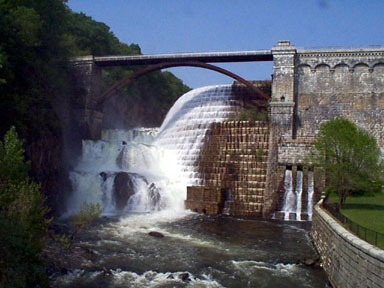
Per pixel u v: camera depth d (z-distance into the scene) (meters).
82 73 61.81
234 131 52.28
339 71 51.34
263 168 48.19
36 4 47.53
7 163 20.77
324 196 38.66
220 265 25.20
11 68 40.38
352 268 18.30
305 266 25.23
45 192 41.22
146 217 41.91
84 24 85.94
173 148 60.25
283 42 52.50
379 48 49.88
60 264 23.70
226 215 45.12
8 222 18.08
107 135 69.12
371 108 49.69
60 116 54.16
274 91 51.69
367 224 24.56
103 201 47.62
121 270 23.77
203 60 58.62
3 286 16.66
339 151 34.12
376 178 35.03
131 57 60.78
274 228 37.59
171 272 23.67
